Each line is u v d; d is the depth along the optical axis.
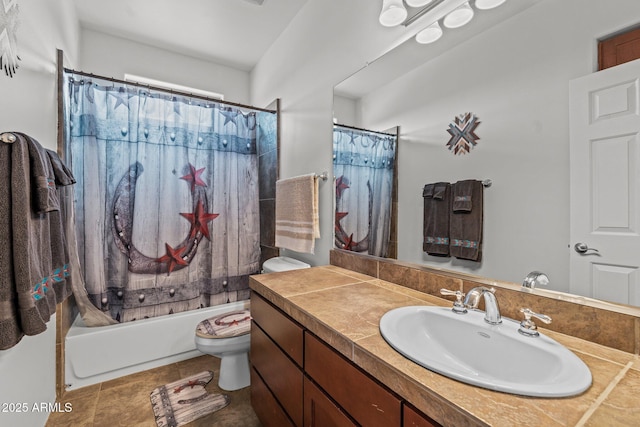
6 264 0.97
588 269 0.84
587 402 0.56
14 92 1.15
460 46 1.17
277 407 1.28
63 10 1.83
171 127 2.32
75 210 2.01
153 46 2.65
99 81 2.44
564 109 0.89
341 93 1.78
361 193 1.66
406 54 1.39
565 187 0.89
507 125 1.03
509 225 1.02
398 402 0.69
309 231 1.87
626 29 0.77
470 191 1.14
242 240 2.61
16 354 1.18
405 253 1.40
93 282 2.06
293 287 1.37
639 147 0.75
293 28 2.28
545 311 0.91
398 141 1.44
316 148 2.01
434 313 1.02
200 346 1.80
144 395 1.83
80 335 1.92
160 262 2.28
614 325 0.78
